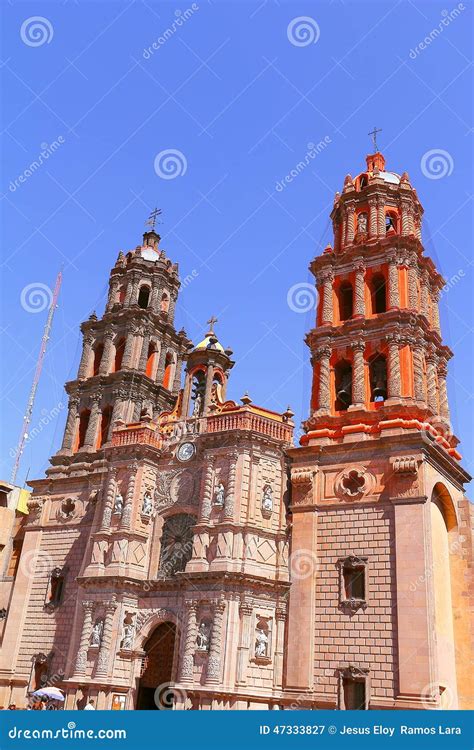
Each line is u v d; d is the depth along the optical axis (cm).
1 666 5438
